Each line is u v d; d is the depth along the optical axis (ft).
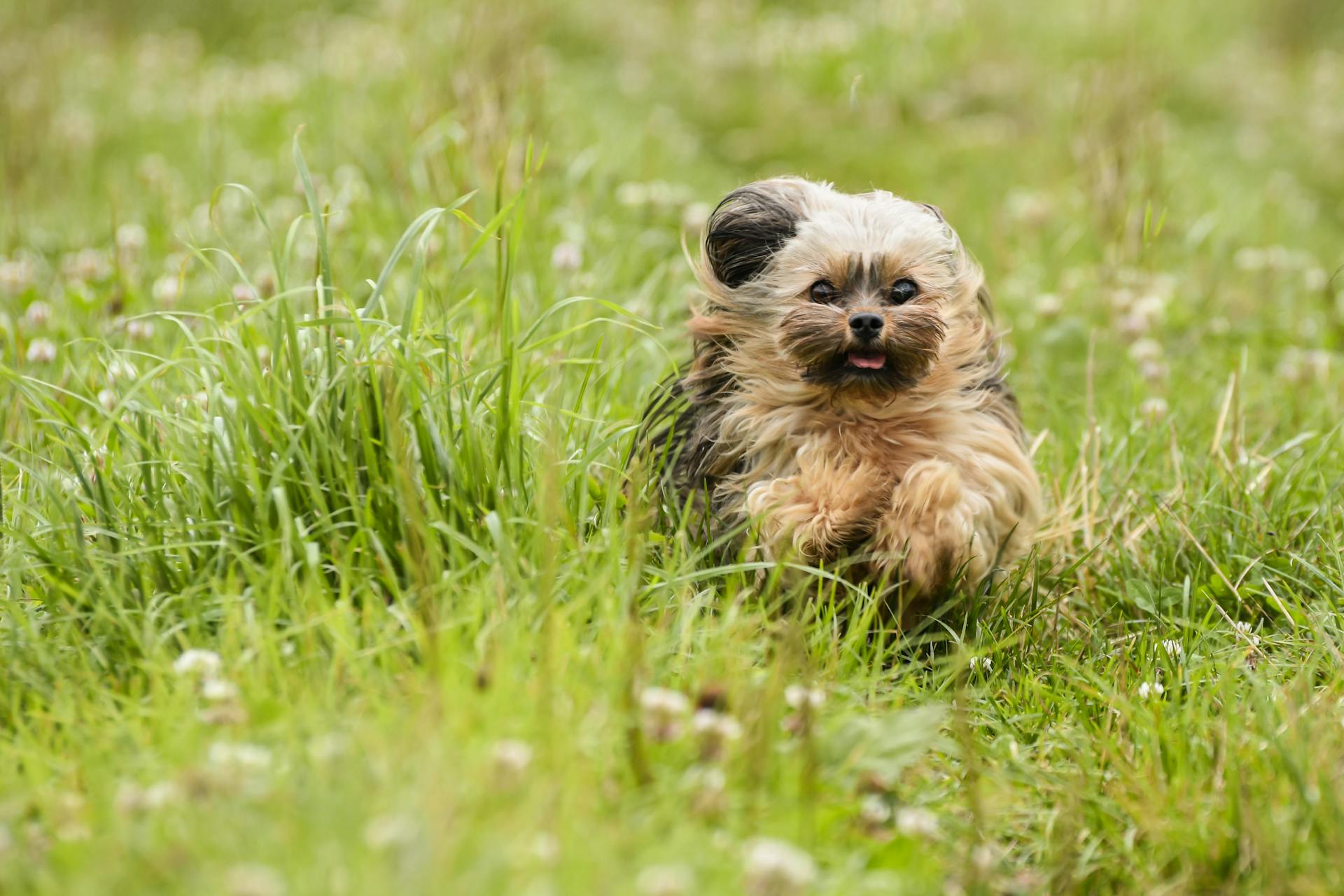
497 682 15.81
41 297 32.68
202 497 19.49
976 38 71.72
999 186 54.85
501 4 42.91
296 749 15.01
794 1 79.87
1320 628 20.54
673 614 19.36
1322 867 15.15
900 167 57.26
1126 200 40.29
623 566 19.08
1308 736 16.97
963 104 65.98
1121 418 29.48
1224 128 68.39
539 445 21.13
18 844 14.23
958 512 22.13
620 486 21.65
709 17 76.38
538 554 18.83
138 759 15.28
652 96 65.82
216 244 37.29
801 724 16.42
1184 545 24.16
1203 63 75.56
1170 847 15.83
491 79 40.47
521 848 13.21
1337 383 31.65
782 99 64.95
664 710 15.64
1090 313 37.96
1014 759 17.80
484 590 17.93
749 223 24.08
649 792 14.94
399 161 37.93
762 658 18.61
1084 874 15.81
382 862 12.75
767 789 15.43
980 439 23.52
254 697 15.99
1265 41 83.30
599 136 52.16
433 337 21.22
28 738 16.11
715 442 23.68
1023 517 23.70
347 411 19.90
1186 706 18.62
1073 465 27.50
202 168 47.19
